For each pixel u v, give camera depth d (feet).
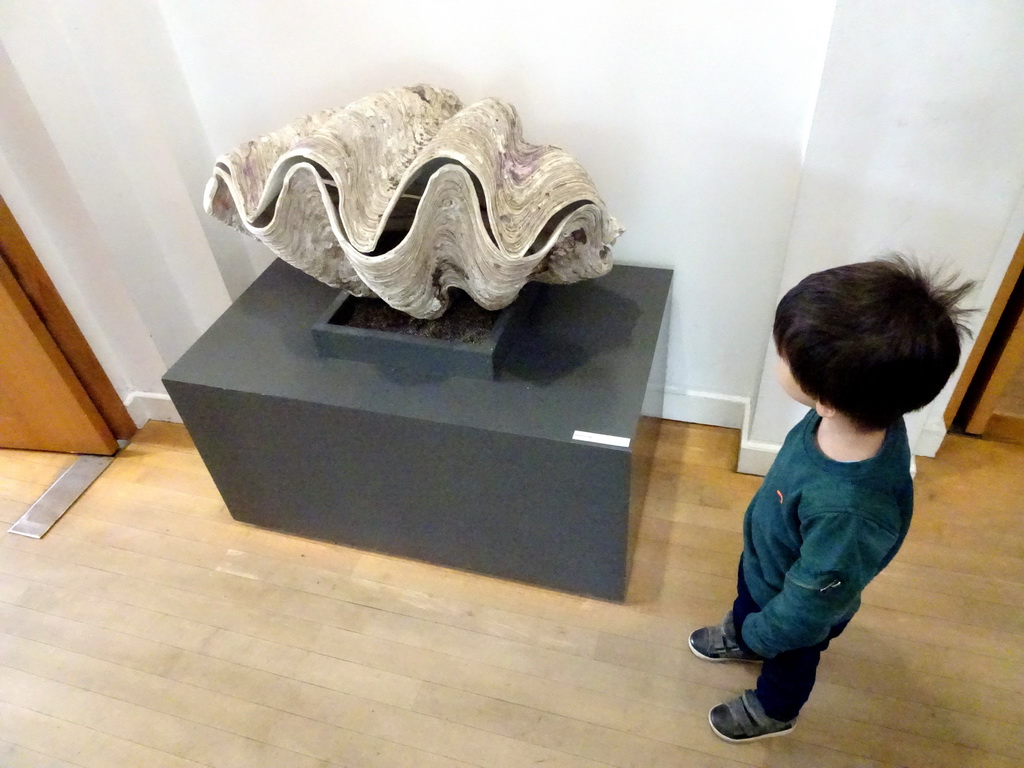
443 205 3.18
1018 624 4.07
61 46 3.83
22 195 4.42
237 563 4.75
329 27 4.07
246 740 3.87
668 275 4.50
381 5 3.91
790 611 2.69
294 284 4.66
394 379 3.85
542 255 3.18
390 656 4.17
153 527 5.03
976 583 4.26
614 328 4.09
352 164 3.29
